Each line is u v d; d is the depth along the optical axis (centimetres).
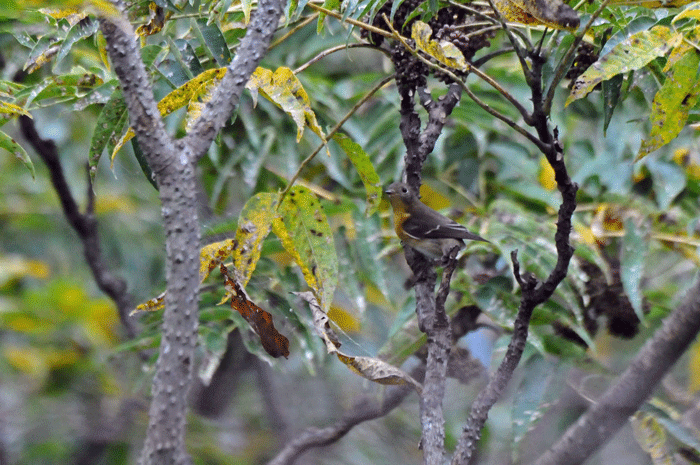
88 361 1012
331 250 560
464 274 768
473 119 907
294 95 504
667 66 522
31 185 1239
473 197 941
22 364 991
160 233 1234
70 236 1268
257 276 778
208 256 525
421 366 773
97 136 570
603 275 830
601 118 952
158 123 396
